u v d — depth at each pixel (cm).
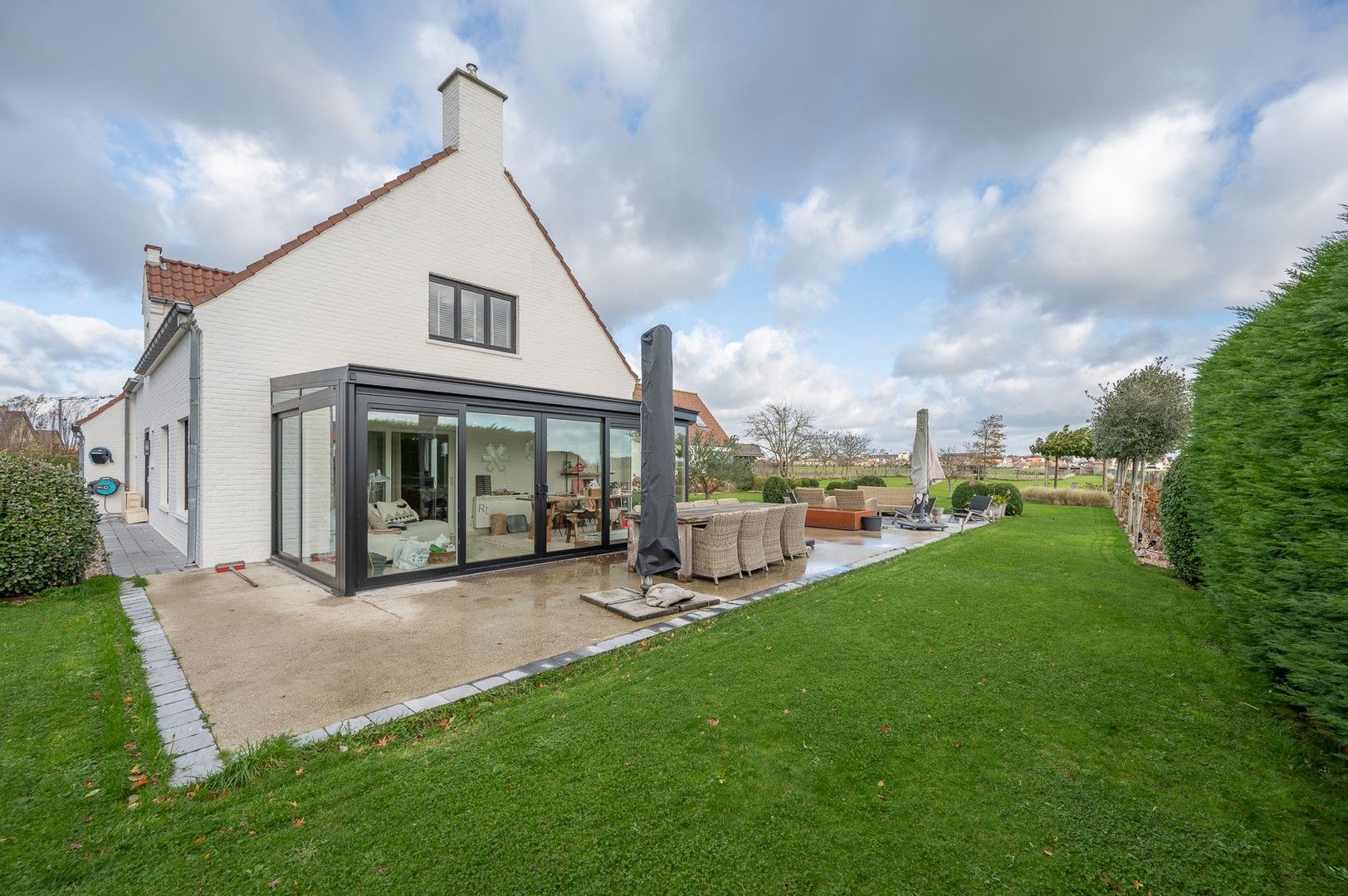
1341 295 284
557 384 1256
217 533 796
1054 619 546
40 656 429
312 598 626
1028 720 332
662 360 662
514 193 1179
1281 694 342
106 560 846
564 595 646
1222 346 489
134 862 212
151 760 287
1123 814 245
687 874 207
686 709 345
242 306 823
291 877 204
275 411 825
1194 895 199
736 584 726
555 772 274
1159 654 446
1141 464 1633
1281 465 321
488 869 208
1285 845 225
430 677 402
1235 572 398
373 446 670
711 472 2595
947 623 532
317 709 349
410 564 706
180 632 501
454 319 1088
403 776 271
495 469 796
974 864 213
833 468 3753
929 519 1471
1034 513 1784
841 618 551
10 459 632
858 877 206
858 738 310
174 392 1018
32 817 238
